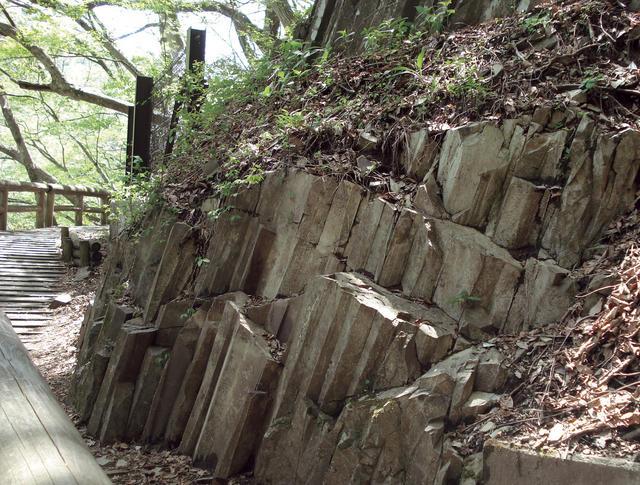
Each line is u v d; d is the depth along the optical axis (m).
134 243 6.07
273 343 4.21
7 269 10.43
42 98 18.16
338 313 3.66
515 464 2.63
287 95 6.14
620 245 3.41
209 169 5.71
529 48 4.51
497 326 3.54
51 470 1.25
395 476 3.17
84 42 13.93
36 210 14.59
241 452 4.00
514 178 3.75
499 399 3.07
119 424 4.99
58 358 7.23
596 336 3.06
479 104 4.19
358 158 4.55
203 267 5.04
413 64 5.14
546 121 3.84
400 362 3.43
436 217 3.93
